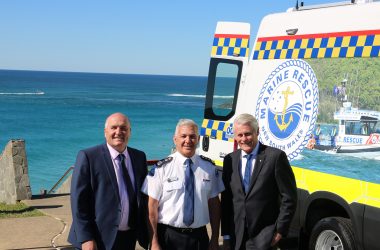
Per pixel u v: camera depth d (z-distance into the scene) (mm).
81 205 4180
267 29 6672
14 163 10484
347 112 5535
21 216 8734
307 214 5965
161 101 115250
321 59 5867
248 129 4332
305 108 6020
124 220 4273
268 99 6523
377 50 5316
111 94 136625
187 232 4246
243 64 7238
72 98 113438
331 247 5770
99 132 57125
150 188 4258
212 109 7574
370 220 5176
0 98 105312
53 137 51906
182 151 4258
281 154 4332
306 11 6172
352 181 5418
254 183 4316
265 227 4320
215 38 7637
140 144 47750
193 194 4250
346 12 5695
